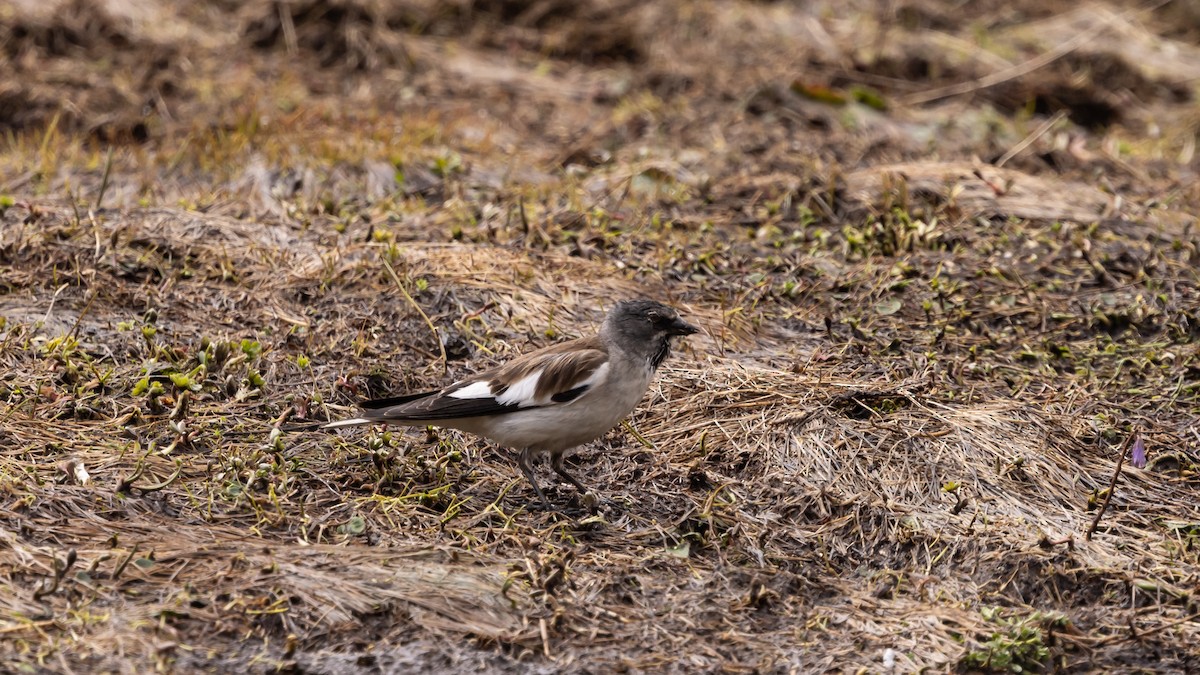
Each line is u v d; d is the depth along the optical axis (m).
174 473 9.90
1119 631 8.77
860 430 11.00
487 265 13.71
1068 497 10.43
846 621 8.92
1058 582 9.30
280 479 10.03
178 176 16.45
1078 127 21.00
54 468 9.80
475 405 9.81
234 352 11.77
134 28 21.23
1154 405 11.89
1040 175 17.50
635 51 22.50
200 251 13.78
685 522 9.96
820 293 13.82
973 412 11.34
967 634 8.74
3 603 8.23
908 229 14.98
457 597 8.70
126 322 12.23
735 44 22.80
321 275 13.32
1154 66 23.34
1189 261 14.59
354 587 8.66
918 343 12.85
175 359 11.70
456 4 22.98
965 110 20.77
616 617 8.80
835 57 22.36
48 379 11.09
